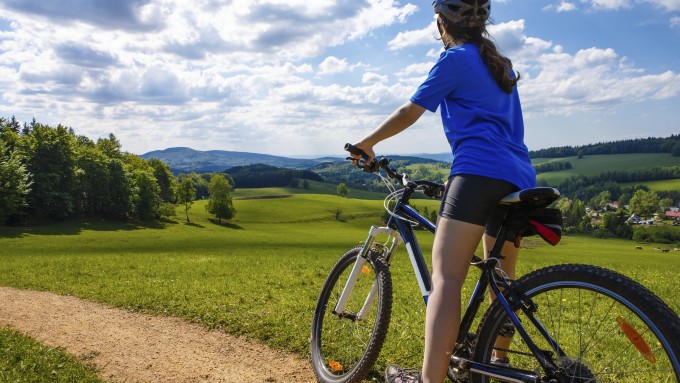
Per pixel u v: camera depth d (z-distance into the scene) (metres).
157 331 5.73
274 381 4.00
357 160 3.31
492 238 2.90
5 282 12.40
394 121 2.71
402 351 4.32
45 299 8.52
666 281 10.17
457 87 2.59
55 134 78.81
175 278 12.21
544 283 2.38
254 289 9.06
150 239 67.19
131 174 94.81
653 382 2.70
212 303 7.00
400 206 3.35
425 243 29.59
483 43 2.63
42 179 74.75
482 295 2.65
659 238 127.62
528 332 2.39
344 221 118.31
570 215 161.00
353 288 3.64
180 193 102.44
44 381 3.98
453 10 2.65
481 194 2.44
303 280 10.80
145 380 4.11
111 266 16.83
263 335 5.19
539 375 2.32
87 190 84.88
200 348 4.97
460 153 2.54
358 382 3.36
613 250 77.81
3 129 80.88
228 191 107.25
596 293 2.29
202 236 76.19
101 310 7.18
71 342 5.30
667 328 1.97
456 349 2.69
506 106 2.63
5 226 70.62
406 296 7.79
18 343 5.05
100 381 4.02
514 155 2.53
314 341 3.92
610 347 2.49
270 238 76.25
